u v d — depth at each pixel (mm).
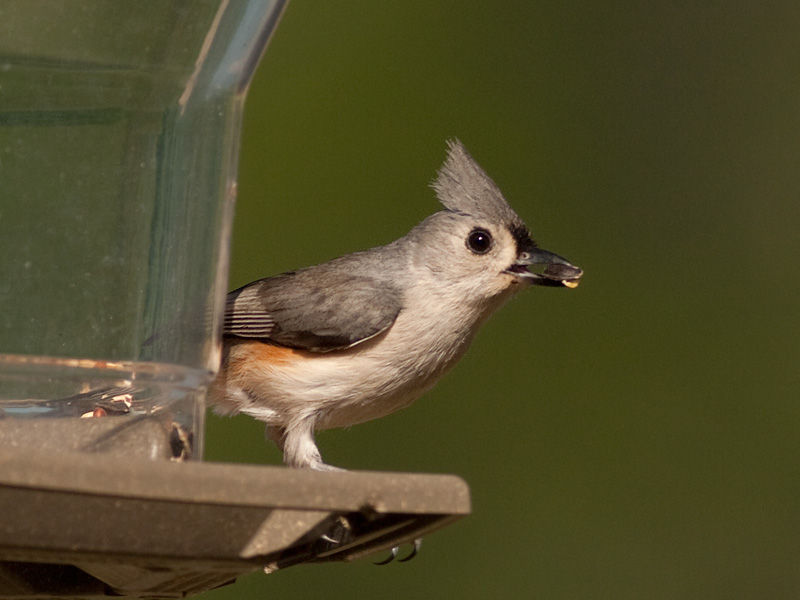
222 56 6992
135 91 6750
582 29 16391
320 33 15125
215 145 7094
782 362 15250
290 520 6316
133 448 6695
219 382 9719
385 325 9531
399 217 14562
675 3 16906
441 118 15289
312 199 14570
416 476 5930
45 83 6562
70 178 6645
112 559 5957
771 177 16406
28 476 5031
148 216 6816
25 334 6578
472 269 9742
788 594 14039
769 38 17078
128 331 6758
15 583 7105
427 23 15500
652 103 16547
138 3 6625
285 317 9508
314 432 9750
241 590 12984
